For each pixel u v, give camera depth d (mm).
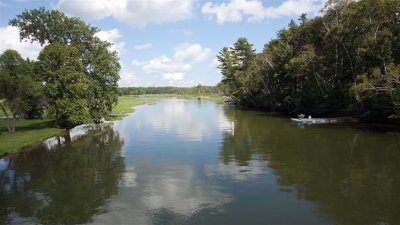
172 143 39344
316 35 66875
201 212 18750
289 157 30719
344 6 59281
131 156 32688
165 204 19969
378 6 46531
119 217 18234
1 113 79688
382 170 25969
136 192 22141
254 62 100375
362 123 54656
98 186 23453
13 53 46625
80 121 51125
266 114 78875
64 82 50375
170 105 125938
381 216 17750
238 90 113938
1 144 38188
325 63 62000
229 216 18125
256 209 18969
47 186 23594
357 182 23219
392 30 47438
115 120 67562
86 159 31609
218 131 48719
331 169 26547
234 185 23156
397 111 45156
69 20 60125
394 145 34969
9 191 22625
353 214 18062
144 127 55062
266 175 25297
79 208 19547
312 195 20969
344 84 58125
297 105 72062
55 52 50062
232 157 31297
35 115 68375
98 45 62750
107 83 63875
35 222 17750
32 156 33125
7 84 45281
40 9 59219
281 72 80312
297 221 17375
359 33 52125
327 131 45906
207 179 24672
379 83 45969
